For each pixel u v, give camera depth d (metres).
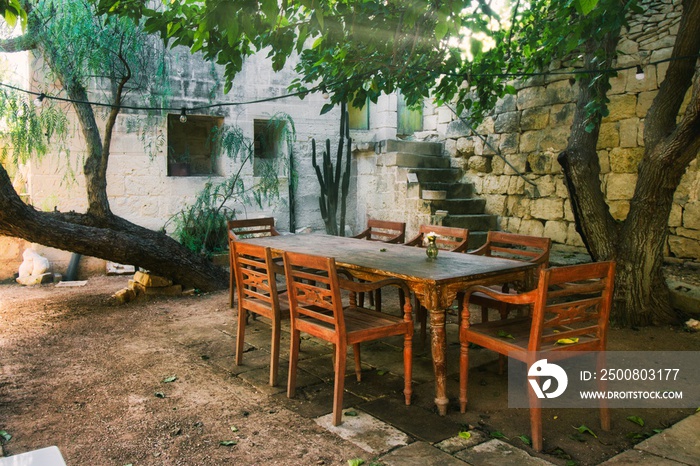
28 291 6.45
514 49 6.43
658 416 3.05
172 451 2.67
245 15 2.93
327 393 3.42
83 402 3.25
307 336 4.64
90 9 5.91
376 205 8.83
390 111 9.07
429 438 2.80
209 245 7.91
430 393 3.41
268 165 8.25
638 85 5.97
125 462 2.56
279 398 3.34
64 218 5.71
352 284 3.04
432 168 8.54
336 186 8.92
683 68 4.45
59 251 7.33
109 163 7.36
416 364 3.96
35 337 4.56
